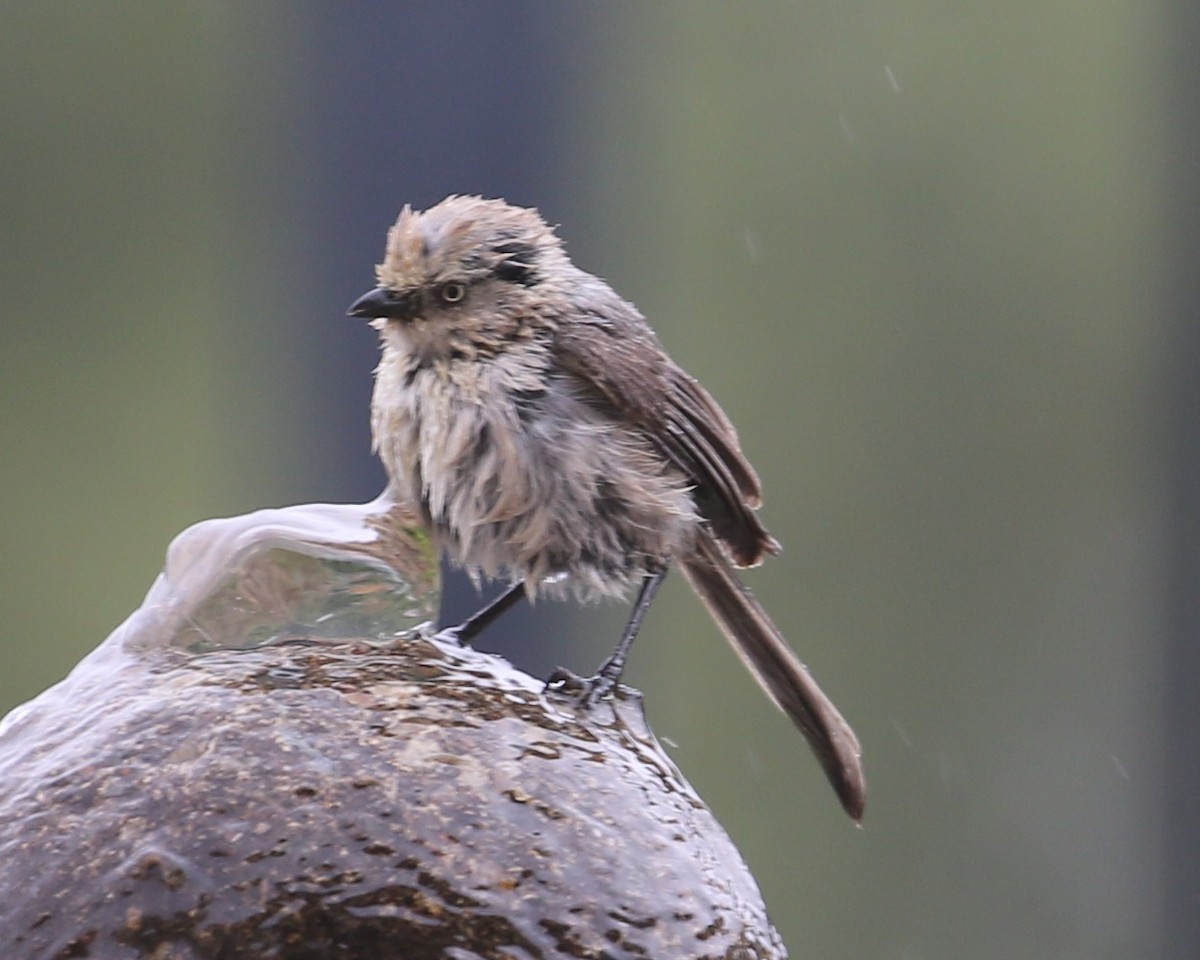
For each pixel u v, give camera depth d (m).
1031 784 15.45
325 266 14.59
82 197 15.16
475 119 14.31
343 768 5.93
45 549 14.97
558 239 8.16
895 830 15.25
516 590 7.93
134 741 6.01
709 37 14.68
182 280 15.09
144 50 15.20
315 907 5.71
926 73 14.86
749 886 6.41
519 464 7.58
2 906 5.73
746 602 8.18
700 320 14.84
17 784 5.99
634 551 7.83
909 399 15.16
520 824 5.94
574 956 5.79
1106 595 15.31
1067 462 15.20
